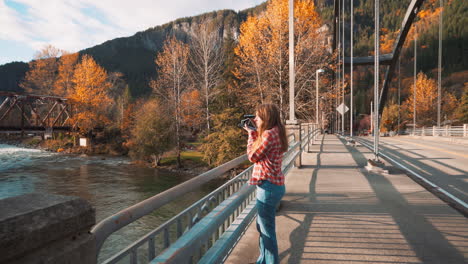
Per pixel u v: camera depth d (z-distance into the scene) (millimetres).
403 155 14750
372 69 178000
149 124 42688
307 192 6504
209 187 28594
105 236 1318
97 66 53312
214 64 39469
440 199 5957
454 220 4699
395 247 3693
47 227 1037
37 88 68562
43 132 51812
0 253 895
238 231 2914
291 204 5574
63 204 1147
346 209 5262
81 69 52406
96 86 54406
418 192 6508
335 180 7812
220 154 36344
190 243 1896
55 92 64812
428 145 22266
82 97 51969
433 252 3555
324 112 41531
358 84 166250
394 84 157000
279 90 29859
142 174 35656
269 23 29375
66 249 1110
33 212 1022
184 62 39531
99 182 30391
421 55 169875
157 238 14750
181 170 39031
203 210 2631
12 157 48969
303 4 27766
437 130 38281
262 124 2682
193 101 40625
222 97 41188
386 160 12500
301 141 9836
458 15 176000
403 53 182000
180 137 44750
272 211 2715
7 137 92750
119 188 27859
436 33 178500
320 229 4301
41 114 69188
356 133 83000
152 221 17656
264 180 2668
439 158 13688
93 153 55031
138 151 43500
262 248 2918
